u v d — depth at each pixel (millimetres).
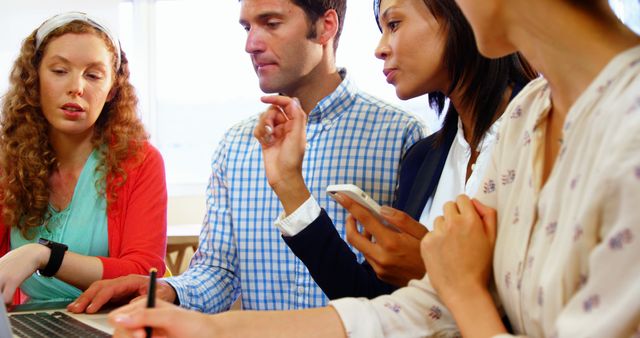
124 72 1796
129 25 4305
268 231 1599
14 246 1723
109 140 1755
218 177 1699
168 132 4316
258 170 1629
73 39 1641
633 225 534
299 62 1532
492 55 736
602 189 556
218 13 4242
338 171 1595
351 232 1124
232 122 4266
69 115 1639
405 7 1251
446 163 1301
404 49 1254
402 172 1419
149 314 751
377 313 843
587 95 627
